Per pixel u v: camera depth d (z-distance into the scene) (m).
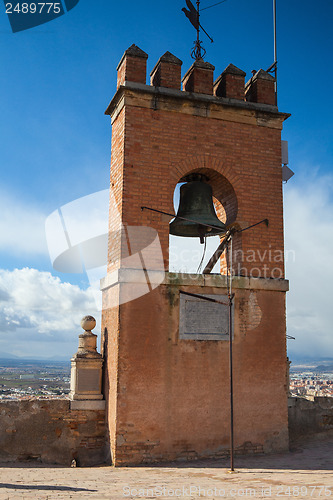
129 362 9.93
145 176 10.64
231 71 11.80
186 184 11.35
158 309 10.27
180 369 10.23
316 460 9.65
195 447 10.05
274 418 10.65
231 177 11.26
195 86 11.41
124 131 10.67
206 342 10.48
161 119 10.97
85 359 10.88
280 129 11.89
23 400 10.62
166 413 10.01
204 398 10.28
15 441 10.41
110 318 10.71
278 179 11.63
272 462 9.53
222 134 11.37
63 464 10.43
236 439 10.30
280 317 11.09
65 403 10.72
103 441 10.73
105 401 10.77
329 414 12.28
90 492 6.57
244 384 10.57
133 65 11.11
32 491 6.57
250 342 10.77
